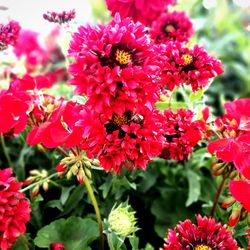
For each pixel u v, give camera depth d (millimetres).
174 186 473
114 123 305
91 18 693
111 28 290
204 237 310
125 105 286
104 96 279
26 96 335
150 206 464
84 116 293
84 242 370
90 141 294
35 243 368
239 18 727
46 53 614
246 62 679
